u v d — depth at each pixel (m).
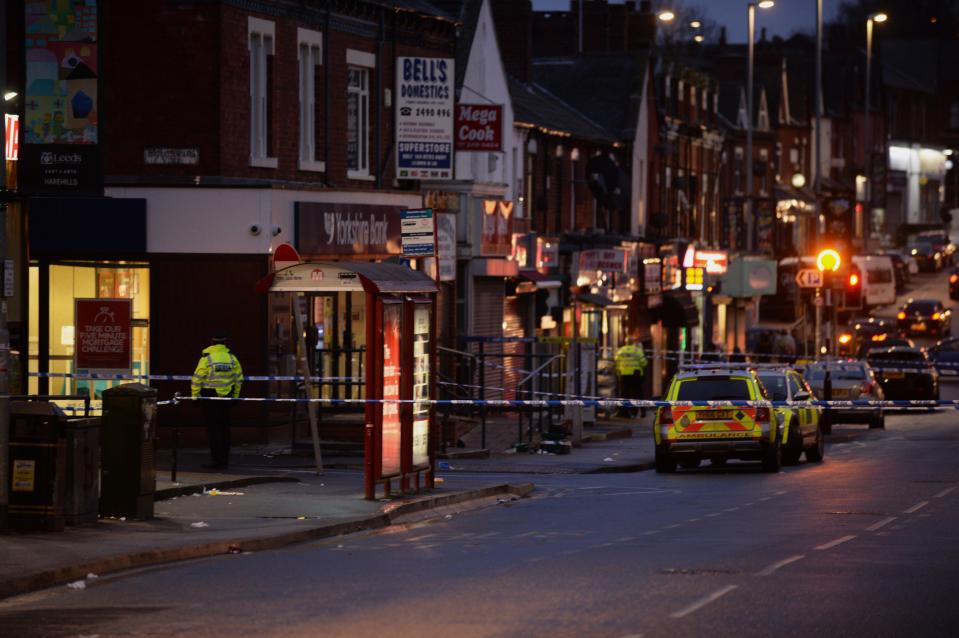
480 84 112.06
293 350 80.12
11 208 64.62
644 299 147.00
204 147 78.25
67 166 56.81
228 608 32.81
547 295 119.62
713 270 168.50
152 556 40.09
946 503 55.47
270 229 77.62
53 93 56.84
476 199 103.19
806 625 30.31
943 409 137.38
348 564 39.56
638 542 44.09
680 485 65.06
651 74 157.00
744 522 49.50
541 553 41.62
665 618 31.06
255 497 53.94
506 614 31.67
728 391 71.56
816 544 43.12
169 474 59.94
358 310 86.75
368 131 93.38
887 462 77.75
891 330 187.75
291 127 84.62
